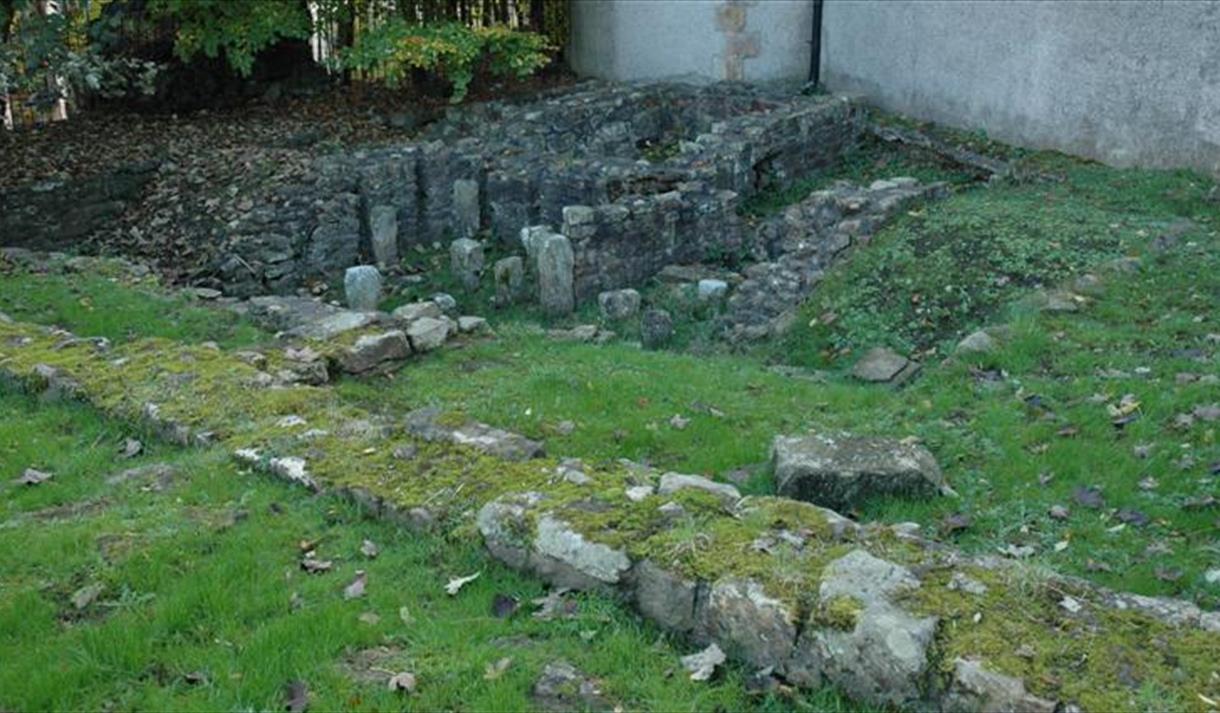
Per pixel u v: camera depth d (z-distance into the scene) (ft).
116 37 43.68
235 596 13.48
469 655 12.17
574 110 46.24
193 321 27.81
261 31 48.67
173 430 18.61
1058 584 11.97
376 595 13.50
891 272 29.50
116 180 41.22
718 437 20.24
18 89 40.96
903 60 46.34
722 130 41.29
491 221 40.24
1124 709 10.05
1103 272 27.27
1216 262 27.35
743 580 12.10
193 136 46.39
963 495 17.72
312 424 18.16
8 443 18.78
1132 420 19.65
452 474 15.74
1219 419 19.16
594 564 13.11
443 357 25.22
